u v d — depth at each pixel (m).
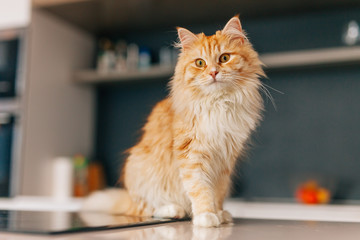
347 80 2.59
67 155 2.84
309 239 0.71
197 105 1.19
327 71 2.64
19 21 2.58
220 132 1.17
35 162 2.55
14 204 2.42
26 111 2.50
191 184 1.15
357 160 2.53
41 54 2.63
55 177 2.68
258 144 2.74
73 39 2.94
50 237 0.68
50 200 2.44
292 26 2.73
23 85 2.50
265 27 2.79
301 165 2.64
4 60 2.57
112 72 2.76
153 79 2.82
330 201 2.49
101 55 2.97
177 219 1.13
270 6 2.61
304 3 2.55
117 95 3.11
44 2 2.57
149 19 2.86
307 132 2.65
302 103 2.67
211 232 0.81
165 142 1.27
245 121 1.21
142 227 0.90
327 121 2.62
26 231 0.71
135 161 1.34
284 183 2.67
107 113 3.12
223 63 1.21
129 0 2.51
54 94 2.73
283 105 2.71
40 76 2.62
